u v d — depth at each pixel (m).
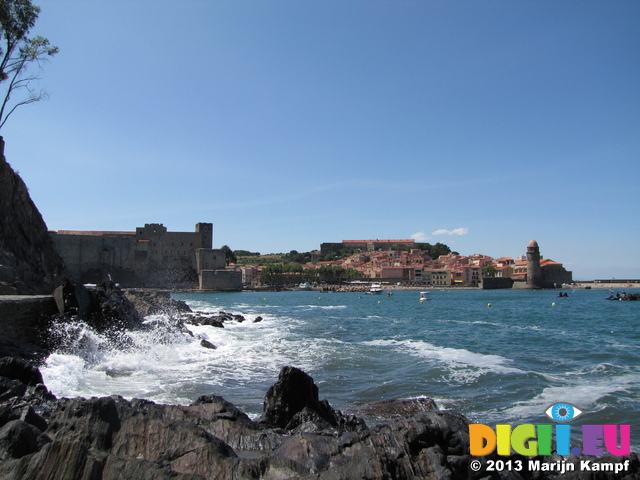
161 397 16.39
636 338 38.44
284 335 38.25
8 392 12.32
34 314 21.62
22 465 6.84
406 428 8.68
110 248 151.75
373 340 35.50
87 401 9.06
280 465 7.67
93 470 6.68
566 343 34.81
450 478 7.58
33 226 46.00
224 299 122.94
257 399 16.92
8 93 37.44
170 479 6.49
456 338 37.94
